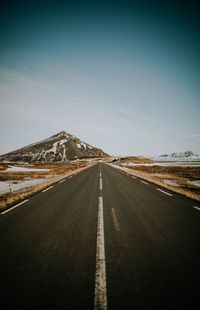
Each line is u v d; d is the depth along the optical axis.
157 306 2.88
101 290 3.22
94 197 11.65
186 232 6.00
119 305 2.90
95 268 3.90
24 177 29.91
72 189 14.72
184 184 21.09
